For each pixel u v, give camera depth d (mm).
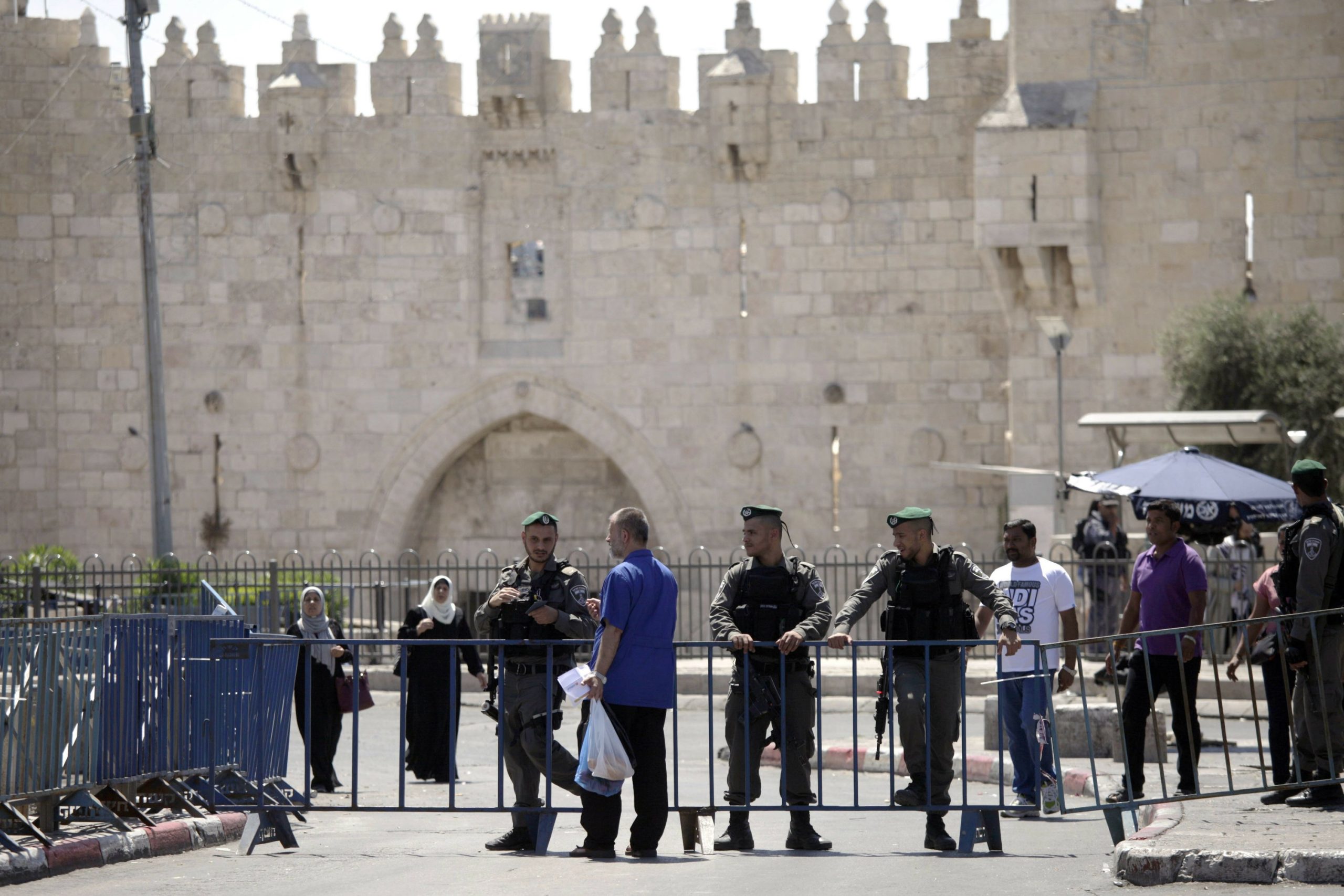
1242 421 65625
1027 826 36844
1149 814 33812
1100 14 84062
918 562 30906
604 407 97812
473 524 101562
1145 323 84000
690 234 96812
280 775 37219
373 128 99438
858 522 94750
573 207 98125
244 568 75188
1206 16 83062
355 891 26297
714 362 96625
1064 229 82812
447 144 99250
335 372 100062
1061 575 35625
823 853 30781
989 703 48156
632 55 97312
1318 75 82000
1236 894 24141
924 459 93812
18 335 100562
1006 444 92688
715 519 96562
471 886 26469
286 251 100250
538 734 31516
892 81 94188
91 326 100812
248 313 100438
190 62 100438
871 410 94688
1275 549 65562
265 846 33750
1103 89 84188
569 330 98375
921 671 30703
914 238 94000
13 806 30375
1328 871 24578
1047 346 85625
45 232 100938
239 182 100375
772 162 95625
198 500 100812
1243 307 79062
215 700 35312
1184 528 60906
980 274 93188
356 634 80875
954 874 27312
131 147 100438
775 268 95750
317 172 100000
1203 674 59906
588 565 85188
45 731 30453
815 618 30141
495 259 99250
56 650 30781
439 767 45688
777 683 30453
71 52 100750
